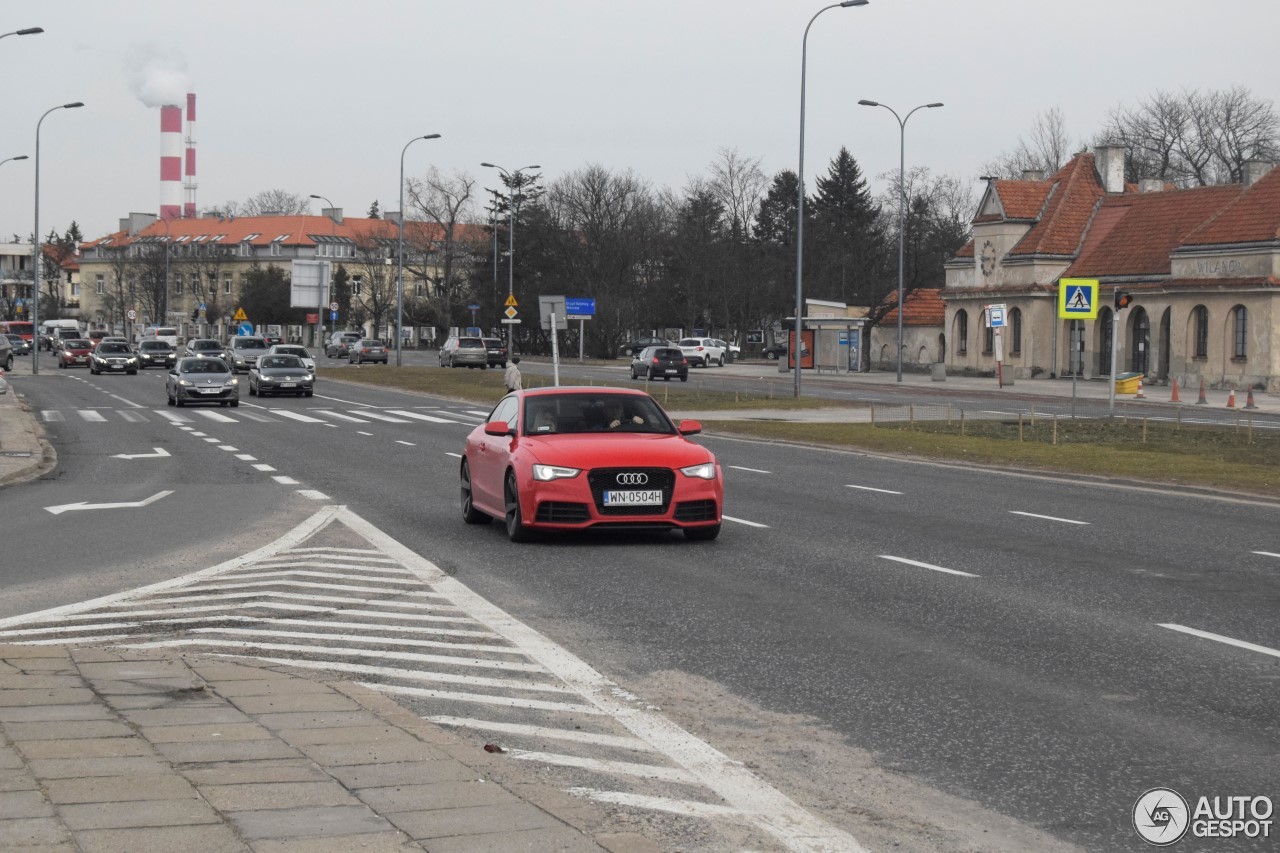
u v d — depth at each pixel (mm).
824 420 42688
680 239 121812
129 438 34906
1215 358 64812
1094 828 6035
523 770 6676
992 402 54844
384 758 6715
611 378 74250
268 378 57469
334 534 16672
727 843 5766
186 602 11812
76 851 5250
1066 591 12531
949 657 9664
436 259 128000
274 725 7348
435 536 16500
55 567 13906
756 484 23578
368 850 5348
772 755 7176
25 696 7953
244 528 17281
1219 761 7074
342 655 9586
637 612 11398
